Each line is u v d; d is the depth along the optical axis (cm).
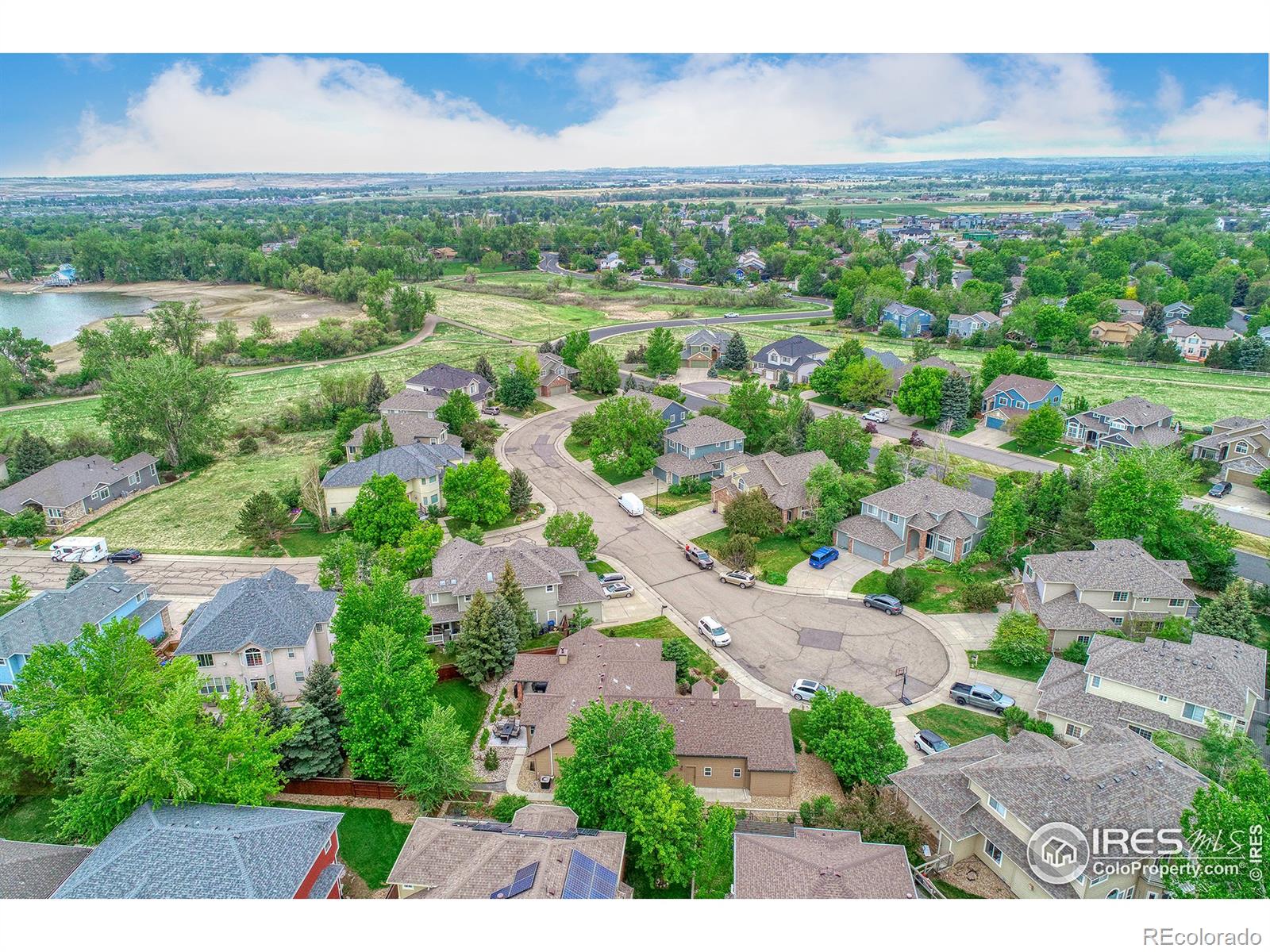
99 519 7650
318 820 3288
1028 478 7906
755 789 4000
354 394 10512
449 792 3869
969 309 15488
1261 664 4372
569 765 3641
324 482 7212
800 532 6844
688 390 11562
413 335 16088
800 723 4484
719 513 7369
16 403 11588
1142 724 4103
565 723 4075
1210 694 4003
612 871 3105
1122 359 13038
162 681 3984
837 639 5338
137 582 6256
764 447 8556
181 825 3167
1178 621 4894
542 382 11519
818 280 19762
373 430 8450
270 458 9344
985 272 19388
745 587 6041
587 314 18000
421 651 4616
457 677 4988
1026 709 4566
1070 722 4247
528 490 7450
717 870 3394
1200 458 8250
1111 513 5925
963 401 9550
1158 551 5894
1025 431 8875
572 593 5516
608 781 3547
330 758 4081
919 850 3450
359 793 4031
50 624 4831
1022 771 3509
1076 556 5475
